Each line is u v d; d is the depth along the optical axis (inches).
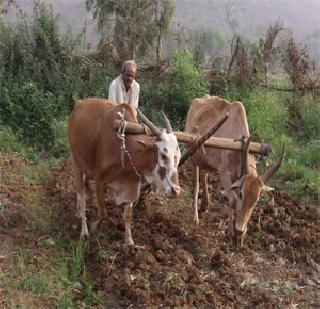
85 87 441.1
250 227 280.7
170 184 218.5
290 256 259.0
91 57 480.7
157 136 222.1
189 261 240.7
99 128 242.1
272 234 279.4
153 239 254.5
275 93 500.1
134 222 275.3
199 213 297.1
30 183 316.2
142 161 227.8
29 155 367.6
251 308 217.5
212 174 357.1
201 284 223.1
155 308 207.3
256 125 417.4
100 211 246.5
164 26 524.7
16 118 394.9
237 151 250.7
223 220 289.7
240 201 230.2
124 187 240.1
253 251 261.3
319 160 388.2
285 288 233.5
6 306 197.6
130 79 275.4
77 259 226.4
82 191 266.7
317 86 475.2
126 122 230.1
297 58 477.1
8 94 403.9
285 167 362.9
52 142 386.9
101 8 535.2
